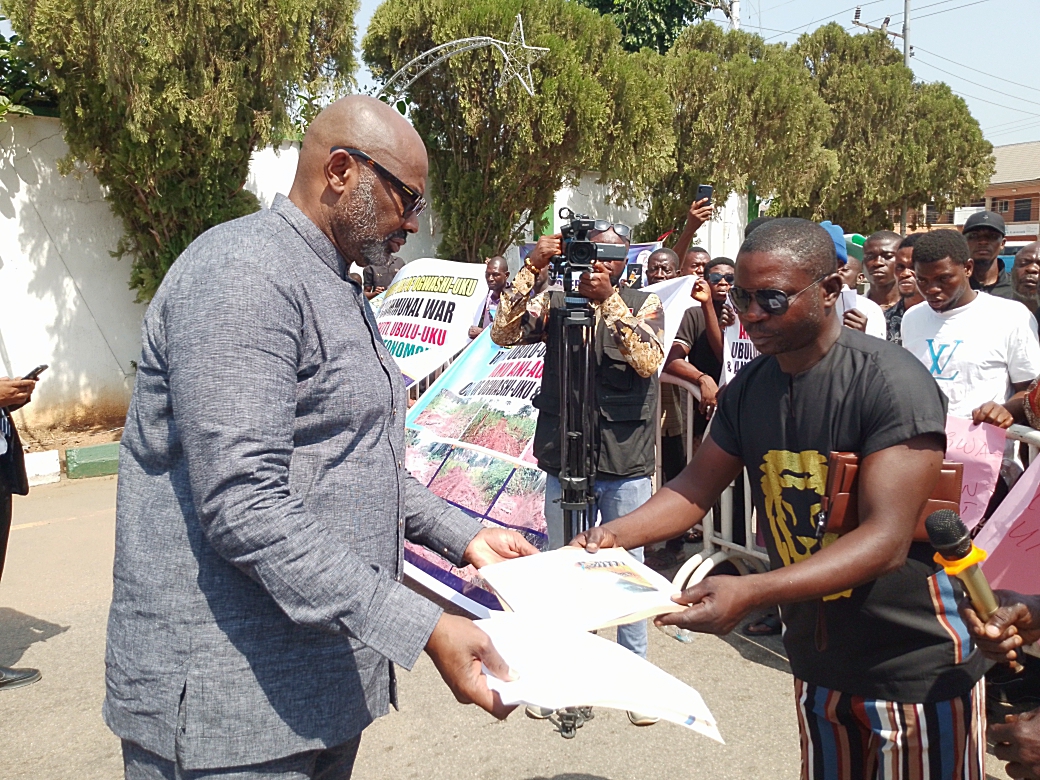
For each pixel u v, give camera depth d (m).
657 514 2.13
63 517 6.29
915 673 1.85
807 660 1.98
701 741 3.27
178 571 1.63
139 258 7.93
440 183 9.62
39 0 6.44
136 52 6.56
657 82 9.77
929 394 1.74
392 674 1.95
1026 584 2.26
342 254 1.79
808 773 2.03
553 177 9.57
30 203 7.43
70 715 3.54
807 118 12.41
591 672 1.53
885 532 1.69
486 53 8.59
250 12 6.88
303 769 1.73
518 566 1.97
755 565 4.66
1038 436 3.15
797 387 1.88
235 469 1.48
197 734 1.62
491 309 6.70
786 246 1.76
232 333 1.52
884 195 16.41
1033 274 5.21
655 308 3.62
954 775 1.89
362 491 1.72
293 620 1.53
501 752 3.22
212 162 7.50
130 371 8.06
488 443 4.58
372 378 1.74
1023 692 3.57
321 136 1.75
